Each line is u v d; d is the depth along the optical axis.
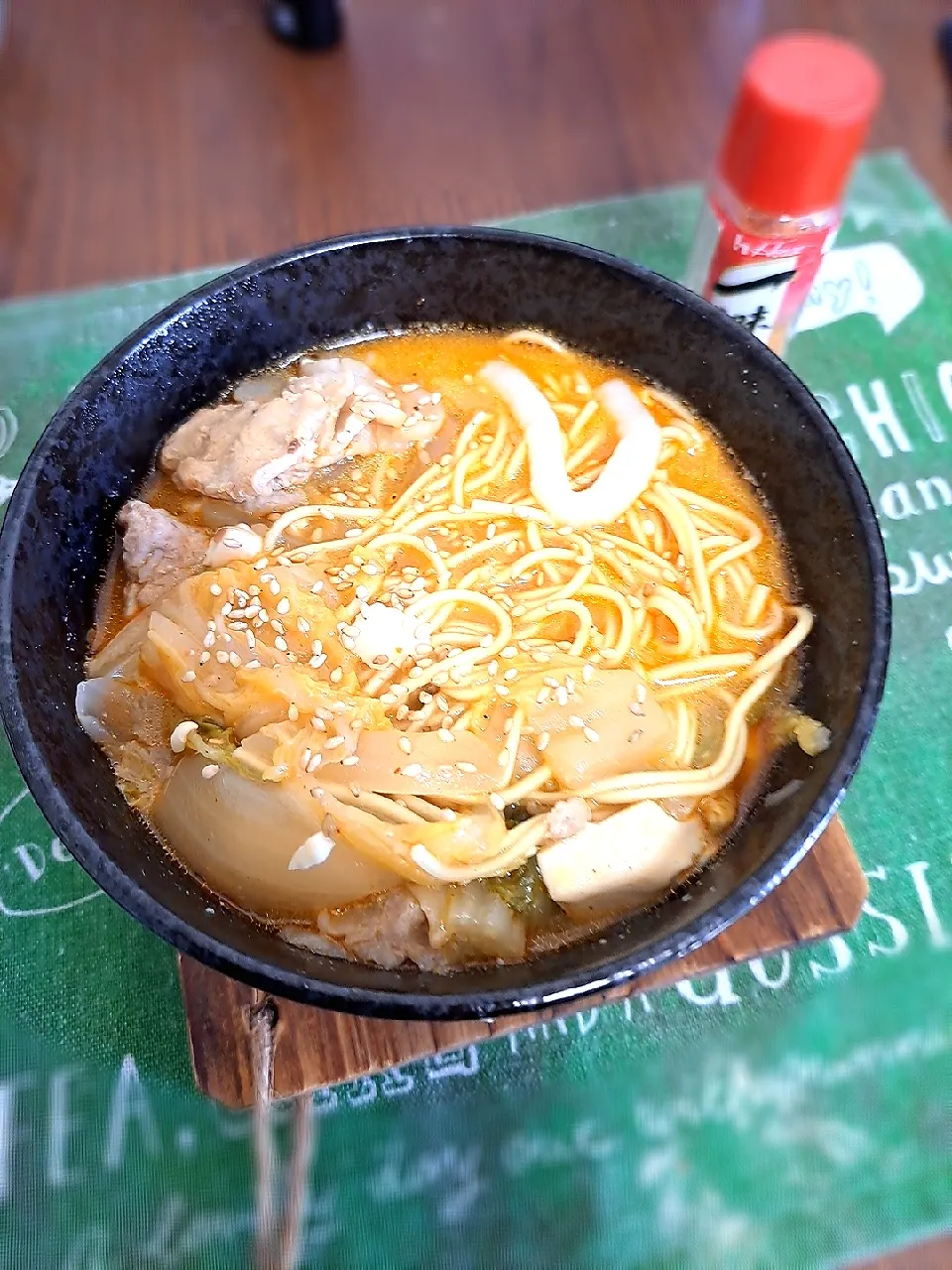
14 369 0.34
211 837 0.21
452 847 0.21
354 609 0.25
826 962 0.25
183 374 0.27
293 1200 0.22
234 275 0.27
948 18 0.44
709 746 0.24
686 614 0.26
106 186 0.39
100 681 0.24
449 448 0.29
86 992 0.24
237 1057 0.22
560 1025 0.24
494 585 0.26
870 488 0.32
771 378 0.25
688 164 0.40
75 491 0.25
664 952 0.18
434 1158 0.23
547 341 0.30
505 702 0.24
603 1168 0.23
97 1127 0.23
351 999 0.17
